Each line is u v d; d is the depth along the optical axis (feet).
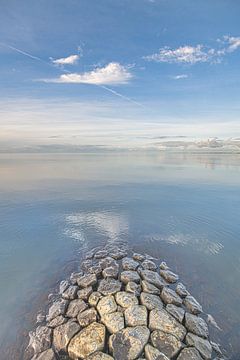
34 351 27.45
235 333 29.71
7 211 84.17
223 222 71.26
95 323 29.86
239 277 42.47
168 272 42.57
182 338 28.07
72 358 26.27
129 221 72.95
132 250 52.90
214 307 34.40
